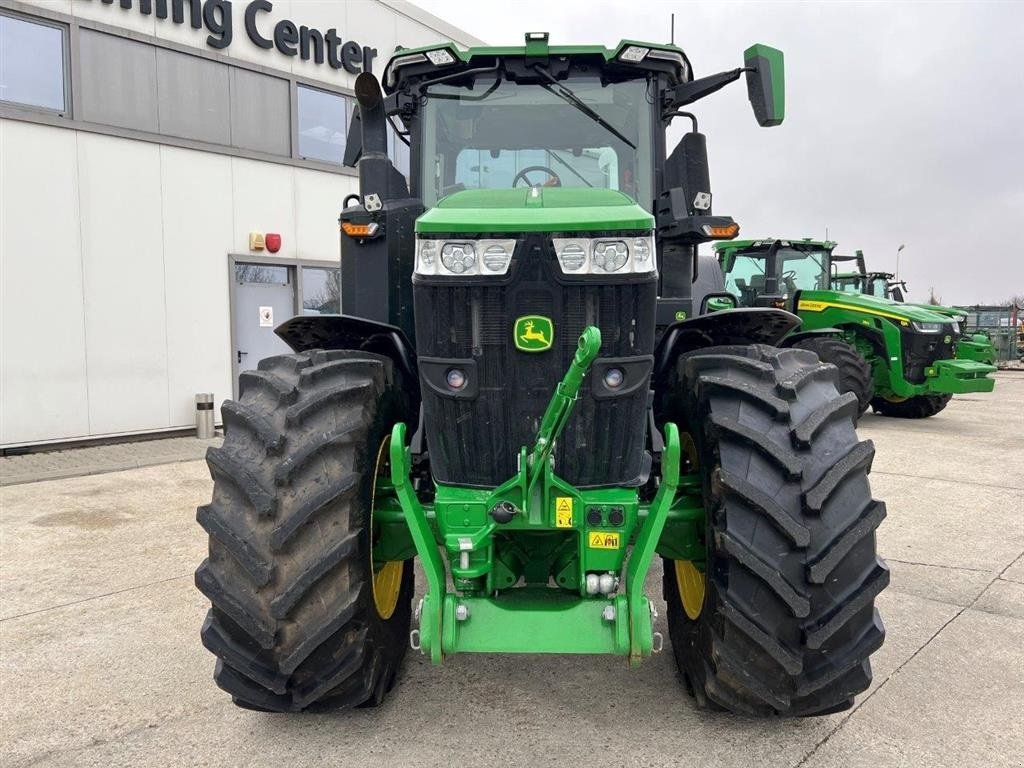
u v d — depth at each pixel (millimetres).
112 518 5867
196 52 9812
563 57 3355
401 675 3184
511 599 2576
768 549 2338
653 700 2965
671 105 3467
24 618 3848
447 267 2342
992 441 9391
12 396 8383
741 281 11891
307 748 2637
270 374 2709
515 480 2404
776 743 2650
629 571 2494
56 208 8602
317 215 11297
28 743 2682
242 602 2350
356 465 2477
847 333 10875
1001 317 25969
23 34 8383
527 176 3453
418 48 3350
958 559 4754
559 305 2334
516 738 2686
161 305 9547
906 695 3008
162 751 2627
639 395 2418
